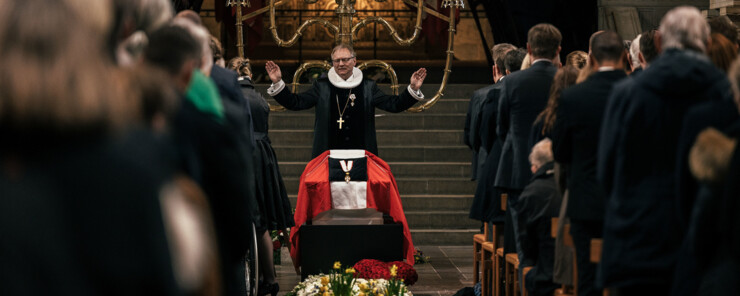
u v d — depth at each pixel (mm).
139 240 1131
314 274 6090
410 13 16453
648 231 2906
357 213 6203
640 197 2939
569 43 11547
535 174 4191
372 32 16391
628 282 2920
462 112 11539
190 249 1298
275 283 6020
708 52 3199
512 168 4609
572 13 11398
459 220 9477
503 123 4672
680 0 10742
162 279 1150
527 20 11875
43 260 1080
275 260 7867
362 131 6605
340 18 7539
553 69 4527
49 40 1095
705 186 2303
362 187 6059
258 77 14922
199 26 3289
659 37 3314
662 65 2922
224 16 10906
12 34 1089
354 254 6098
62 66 1090
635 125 2957
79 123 1099
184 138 2324
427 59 16188
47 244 1084
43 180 1103
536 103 4465
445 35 9727
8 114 1073
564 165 3686
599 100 3398
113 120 1134
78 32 1125
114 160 1133
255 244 5184
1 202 1079
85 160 1117
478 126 5824
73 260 1102
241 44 7684
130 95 1237
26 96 1067
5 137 1095
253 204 5289
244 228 2588
